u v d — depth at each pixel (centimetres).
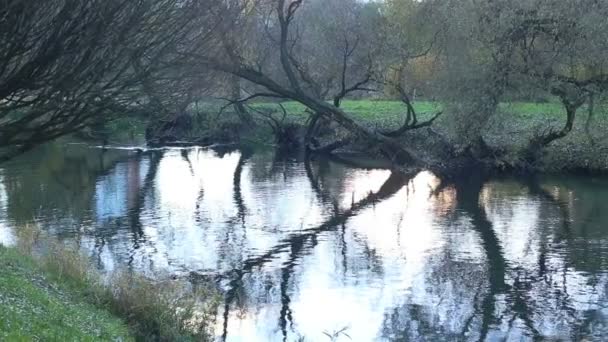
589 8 3216
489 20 3328
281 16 3262
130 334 1205
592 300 1698
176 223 2534
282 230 2456
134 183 3397
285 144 4797
